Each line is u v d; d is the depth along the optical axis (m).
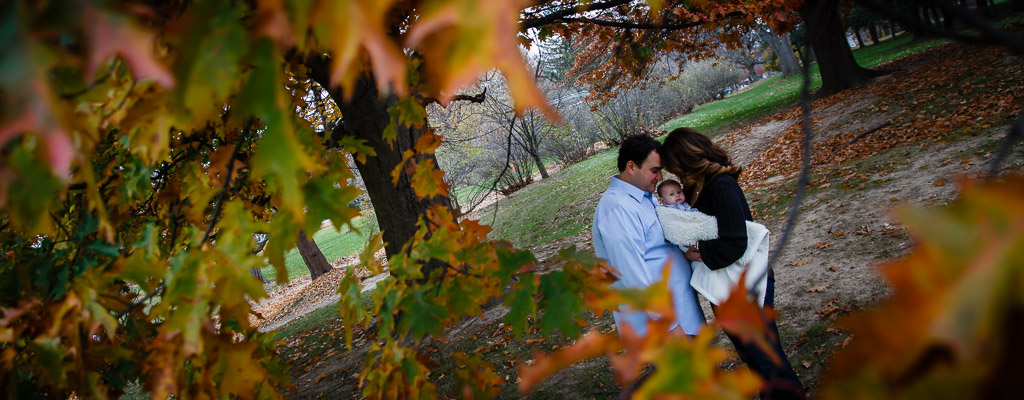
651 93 30.30
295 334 9.77
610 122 25.97
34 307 1.21
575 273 1.38
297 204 0.59
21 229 1.65
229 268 1.04
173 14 0.76
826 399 0.35
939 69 13.68
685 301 2.51
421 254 1.41
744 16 8.10
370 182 5.35
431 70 0.43
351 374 5.82
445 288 1.46
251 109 0.57
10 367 1.17
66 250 1.60
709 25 8.10
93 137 0.87
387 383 1.38
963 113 9.12
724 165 2.47
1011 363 0.28
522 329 1.40
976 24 0.42
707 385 0.46
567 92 25.33
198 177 1.41
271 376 1.69
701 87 37.06
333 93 2.26
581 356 0.55
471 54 0.41
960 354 0.28
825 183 8.04
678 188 2.61
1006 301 0.27
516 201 19.58
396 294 1.39
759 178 10.54
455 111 19.86
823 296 4.22
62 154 0.47
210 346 1.11
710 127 21.55
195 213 1.22
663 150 2.56
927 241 0.30
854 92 15.78
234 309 1.07
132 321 1.44
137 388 6.77
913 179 6.69
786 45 34.81
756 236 2.35
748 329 0.47
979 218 0.29
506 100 16.89
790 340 3.72
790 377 2.20
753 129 16.62
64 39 0.58
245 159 1.41
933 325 0.29
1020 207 0.28
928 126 9.23
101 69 0.83
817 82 22.98
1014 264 0.27
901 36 32.41
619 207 2.48
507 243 1.50
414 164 1.55
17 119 0.47
